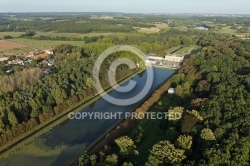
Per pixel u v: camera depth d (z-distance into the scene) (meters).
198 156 148.50
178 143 159.88
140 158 166.38
